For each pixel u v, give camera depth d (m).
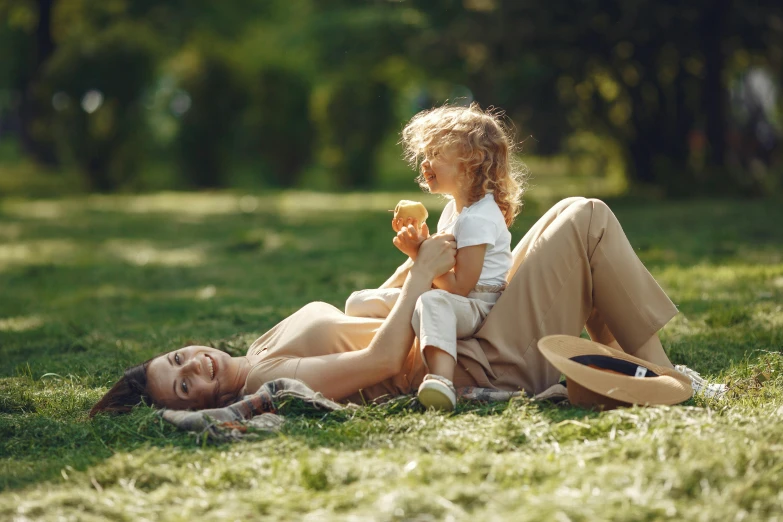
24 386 4.98
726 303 6.77
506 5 18.19
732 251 10.32
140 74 26.11
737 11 18.41
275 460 3.14
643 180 22.45
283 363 4.00
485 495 2.70
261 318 7.08
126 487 3.02
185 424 3.68
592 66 19.78
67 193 27.06
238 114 29.45
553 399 3.89
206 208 21.91
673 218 15.06
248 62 30.17
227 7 30.69
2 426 3.95
